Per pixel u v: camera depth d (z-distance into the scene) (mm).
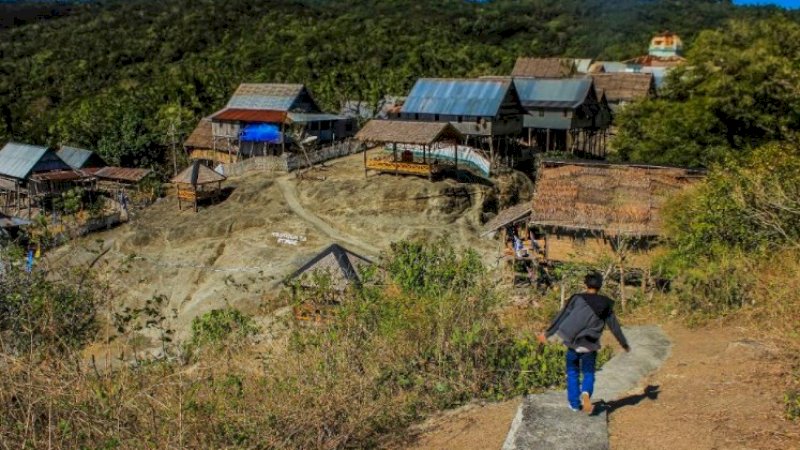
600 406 8938
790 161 18844
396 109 53531
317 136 55875
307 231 39906
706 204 19172
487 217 41719
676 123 34375
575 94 53750
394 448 8945
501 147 51938
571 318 8406
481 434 8859
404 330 11117
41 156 51594
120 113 63438
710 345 11758
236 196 45688
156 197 51312
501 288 23359
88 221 43125
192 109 69062
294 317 12906
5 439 7574
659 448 7672
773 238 16812
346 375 10000
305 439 8852
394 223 40031
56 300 10945
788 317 11867
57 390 7832
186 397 9023
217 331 12141
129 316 11711
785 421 7914
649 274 20391
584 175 27656
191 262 37938
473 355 11047
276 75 80375
